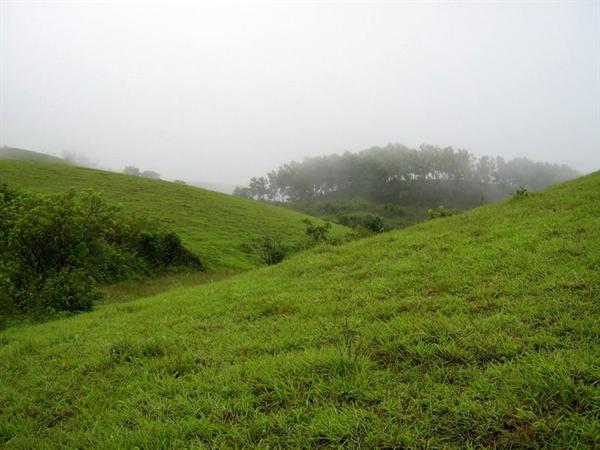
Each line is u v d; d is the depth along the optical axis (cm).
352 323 558
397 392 363
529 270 646
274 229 4253
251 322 664
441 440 301
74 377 535
